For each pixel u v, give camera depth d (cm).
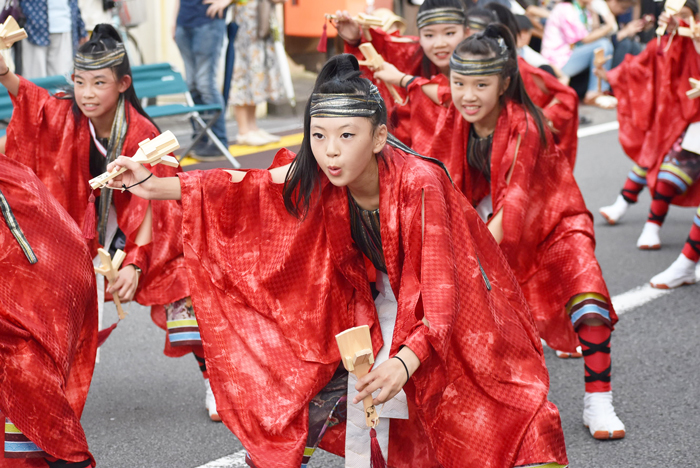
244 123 1227
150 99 1295
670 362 627
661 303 743
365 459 369
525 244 521
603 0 1472
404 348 328
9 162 400
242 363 375
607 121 1505
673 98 812
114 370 624
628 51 1498
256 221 380
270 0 1183
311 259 375
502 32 497
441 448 366
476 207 546
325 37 634
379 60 584
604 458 496
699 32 714
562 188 526
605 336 511
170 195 377
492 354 362
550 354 649
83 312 408
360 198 361
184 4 1079
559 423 360
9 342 374
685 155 821
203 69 1102
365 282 382
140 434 528
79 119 516
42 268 389
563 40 1460
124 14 1222
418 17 590
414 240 351
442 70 597
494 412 363
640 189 954
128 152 511
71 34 1062
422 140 564
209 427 539
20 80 513
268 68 1207
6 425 381
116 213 530
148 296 502
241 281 380
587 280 507
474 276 359
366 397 326
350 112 330
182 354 523
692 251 768
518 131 495
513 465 356
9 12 1006
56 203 409
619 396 575
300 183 360
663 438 519
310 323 377
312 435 371
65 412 382
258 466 354
